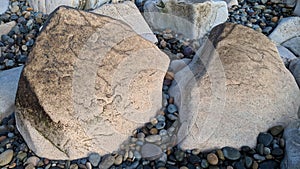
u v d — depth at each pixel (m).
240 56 1.77
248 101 1.67
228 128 1.63
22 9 2.47
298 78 1.90
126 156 1.61
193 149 1.63
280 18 2.47
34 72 1.59
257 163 1.58
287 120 1.70
